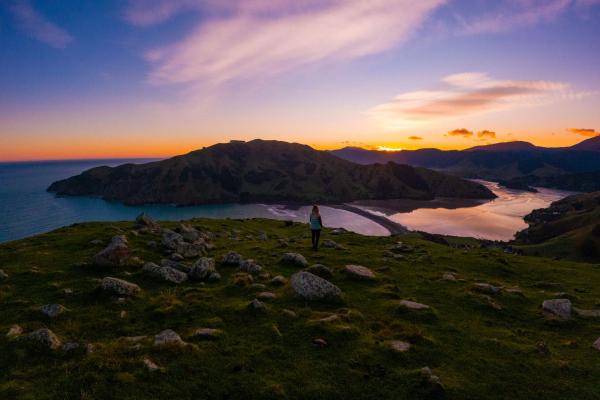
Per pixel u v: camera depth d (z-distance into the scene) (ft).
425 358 41.42
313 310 53.72
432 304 59.21
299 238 124.57
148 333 45.88
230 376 36.63
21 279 65.82
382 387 35.76
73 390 33.35
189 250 87.10
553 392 35.94
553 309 57.26
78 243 93.91
